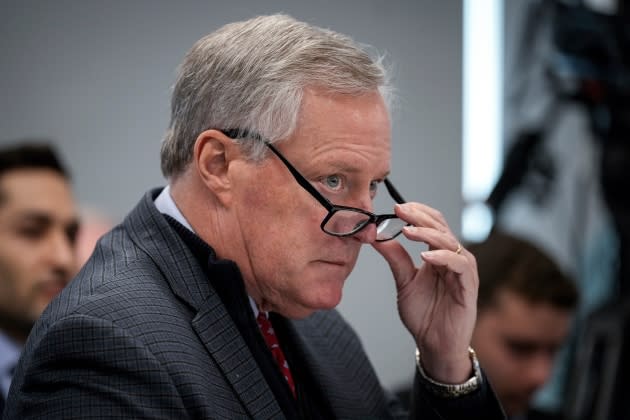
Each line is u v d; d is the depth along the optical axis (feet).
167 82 16.67
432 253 8.72
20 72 15.37
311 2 18.08
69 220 14.82
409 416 9.67
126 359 7.14
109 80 16.15
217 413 7.43
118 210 16.24
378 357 18.86
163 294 7.84
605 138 22.11
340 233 8.04
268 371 8.21
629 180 22.38
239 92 7.93
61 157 15.70
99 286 7.70
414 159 19.36
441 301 9.29
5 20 15.21
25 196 14.35
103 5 16.03
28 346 7.60
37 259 14.38
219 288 8.11
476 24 20.62
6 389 13.97
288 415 8.21
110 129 16.19
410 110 19.27
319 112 7.83
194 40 16.93
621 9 22.33
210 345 7.81
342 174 7.98
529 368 14.84
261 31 8.11
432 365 9.31
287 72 7.84
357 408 9.47
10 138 15.26
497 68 20.84
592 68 21.88
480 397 9.30
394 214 8.84
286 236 7.96
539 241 21.26
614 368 21.08
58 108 15.71
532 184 21.16
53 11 15.61
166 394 7.12
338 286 8.21
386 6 18.97
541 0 21.22
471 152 20.67
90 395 7.06
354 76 7.96
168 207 8.48
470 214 20.62
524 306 14.64
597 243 22.03
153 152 16.62
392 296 19.04
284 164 7.88
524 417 18.63
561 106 21.56
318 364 9.39
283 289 8.14
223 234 8.18
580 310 21.66
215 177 8.11
